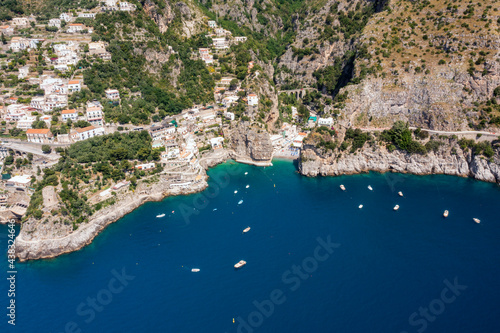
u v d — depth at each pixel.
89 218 190.88
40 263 173.38
